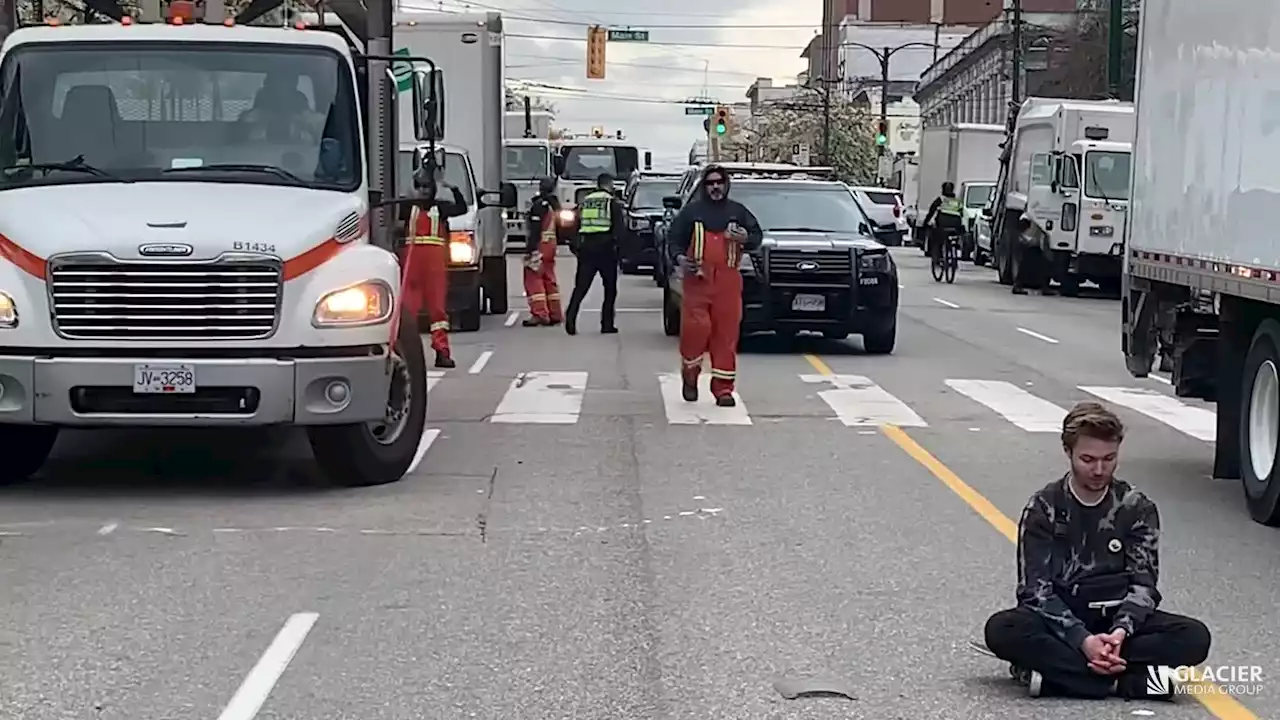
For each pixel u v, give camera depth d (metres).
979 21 124.88
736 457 12.02
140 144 10.70
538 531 9.40
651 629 7.33
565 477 11.11
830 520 9.81
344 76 11.04
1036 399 15.66
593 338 21.16
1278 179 9.21
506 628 7.32
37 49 10.85
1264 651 7.10
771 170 25.70
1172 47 11.57
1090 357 19.94
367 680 6.53
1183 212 11.19
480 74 23.64
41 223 9.75
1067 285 32.72
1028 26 71.75
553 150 47.56
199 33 10.96
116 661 6.75
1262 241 9.49
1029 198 33.12
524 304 27.73
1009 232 34.81
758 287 18.97
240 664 6.73
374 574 8.30
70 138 10.66
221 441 12.55
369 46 12.15
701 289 14.55
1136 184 12.52
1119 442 6.40
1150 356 12.31
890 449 12.49
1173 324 11.67
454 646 7.02
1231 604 7.96
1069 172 31.69
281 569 8.38
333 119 10.90
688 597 7.92
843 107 99.94
